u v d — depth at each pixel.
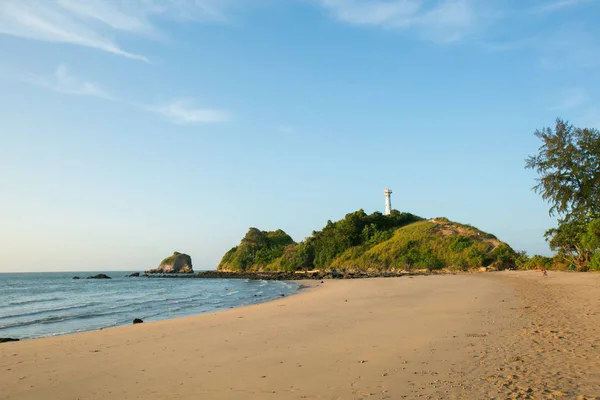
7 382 10.23
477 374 8.84
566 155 33.69
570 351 10.34
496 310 19.80
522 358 9.95
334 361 10.98
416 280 60.09
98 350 14.31
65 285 97.50
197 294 54.81
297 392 8.39
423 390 7.97
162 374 10.57
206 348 13.89
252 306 29.98
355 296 34.56
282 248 164.12
